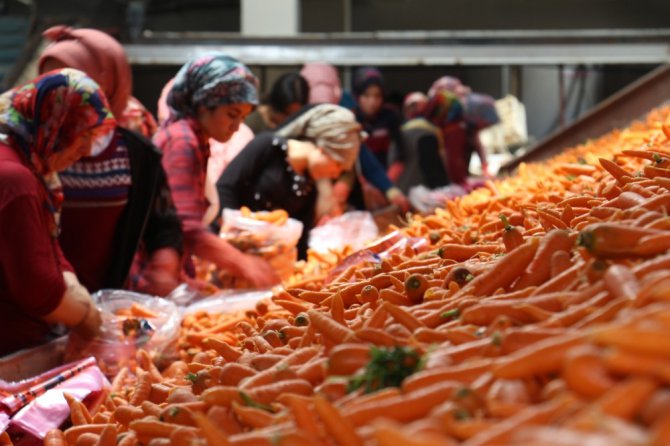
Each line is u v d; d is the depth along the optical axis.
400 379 1.90
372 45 11.04
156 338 4.11
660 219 2.24
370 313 2.70
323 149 6.04
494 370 1.71
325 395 1.95
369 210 8.16
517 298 2.30
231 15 15.40
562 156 6.61
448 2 16.61
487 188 5.54
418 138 9.66
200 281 5.19
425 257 3.45
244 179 6.04
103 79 4.94
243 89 5.16
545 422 1.51
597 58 11.34
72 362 3.94
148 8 15.32
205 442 2.01
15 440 3.26
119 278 4.69
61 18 10.60
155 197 4.83
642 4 16.59
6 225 3.78
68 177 4.48
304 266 5.30
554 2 16.70
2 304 3.95
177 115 5.28
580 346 1.61
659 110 6.39
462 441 1.59
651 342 1.46
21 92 3.96
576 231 2.75
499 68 12.92
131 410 2.63
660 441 1.29
